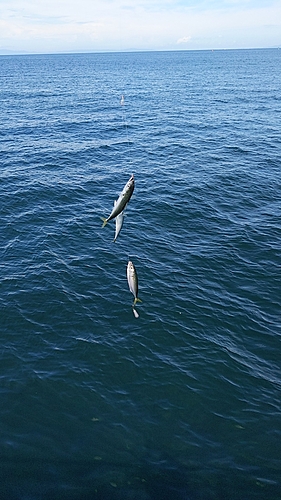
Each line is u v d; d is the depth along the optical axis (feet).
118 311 48.37
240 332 45.98
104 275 55.31
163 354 42.47
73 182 87.56
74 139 123.13
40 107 183.62
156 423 35.01
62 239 64.44
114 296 51.01
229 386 39.01
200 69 469.98
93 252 61.00
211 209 76.28
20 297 50.06
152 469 31.22
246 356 42.73
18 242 63.05
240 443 33.58
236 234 67.15
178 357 42.14
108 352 42.34
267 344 44.39
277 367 41.60
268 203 79.61
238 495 29.58
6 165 97.14
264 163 102.42
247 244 64.03
